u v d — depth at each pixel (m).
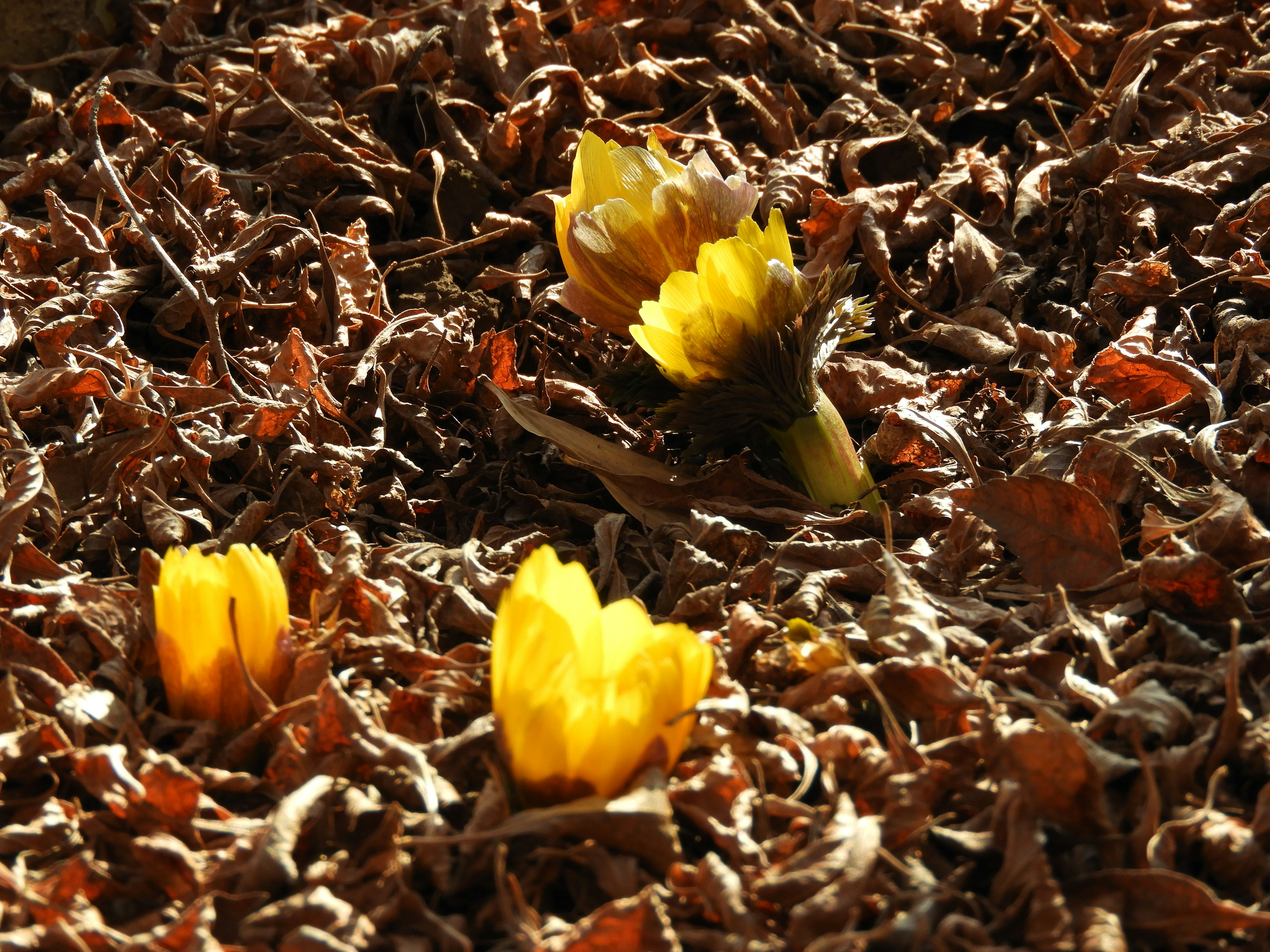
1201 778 0.51
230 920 0.49
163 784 0.50
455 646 0.55
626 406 0.62
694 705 0.50
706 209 0.58
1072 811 0.50
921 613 0.53
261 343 0.64
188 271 0.63
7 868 0.50
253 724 0.52
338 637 0.53
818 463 0.59
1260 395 0.61
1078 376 0.63
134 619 0.53
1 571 0.54
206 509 0.58
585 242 0.58
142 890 0.50
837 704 0.52
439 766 0.51
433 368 0.62
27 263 0.64
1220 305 0.63
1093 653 0.53
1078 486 0.57
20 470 0.55
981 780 0.51
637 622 0.50
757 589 0.55
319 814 0.50
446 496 0.60
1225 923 0.48
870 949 0.48
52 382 0.59
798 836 0.50
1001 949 0.48
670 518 0.59
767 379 0.58
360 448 0.60
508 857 0.50
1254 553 0.55
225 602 0.51
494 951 0.49
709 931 0.49
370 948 0.49
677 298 0.57
